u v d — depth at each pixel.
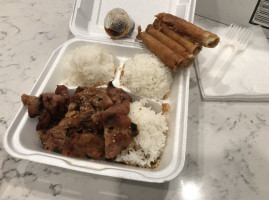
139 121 0.25
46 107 0.25
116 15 0.31
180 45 0.27
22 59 0.35
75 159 0.22
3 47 0.37
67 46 0.32
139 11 0.35
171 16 0.29
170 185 0.23
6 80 0.33
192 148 0.26
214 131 0.27
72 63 0.31
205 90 0.29
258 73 0.30
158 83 0.28
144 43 0.31
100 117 0.24
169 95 0.29
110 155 0.22
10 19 0.41
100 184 0.24
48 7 0.43
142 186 0.23
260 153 0.26
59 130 0.25
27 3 0.44
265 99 0.29
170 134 0.24
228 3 0.35
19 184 0.24
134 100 0.30
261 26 0.36
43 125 0.25
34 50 0.37
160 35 0.29
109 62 0.32
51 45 0.37
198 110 0.29
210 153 0.26
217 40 0.26
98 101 0.26
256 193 0.23
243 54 0.32
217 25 0.38
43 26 0.40
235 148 0.26
